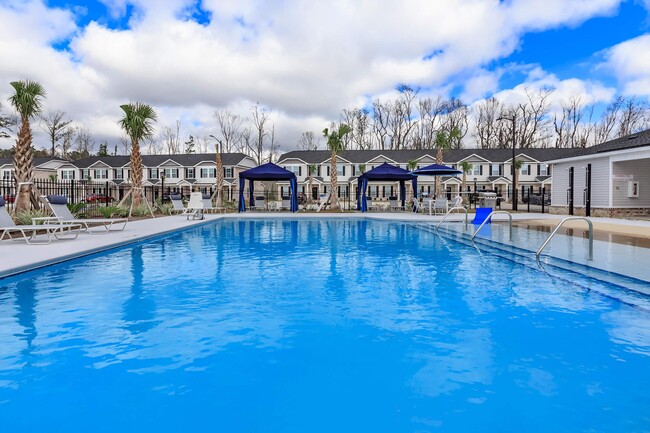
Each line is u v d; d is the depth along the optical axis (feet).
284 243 35.19
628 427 7.43
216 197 100.22
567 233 39.14
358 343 11.75
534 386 9.07
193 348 11.28
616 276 19.84
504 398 8.51
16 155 44.21
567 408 8.11
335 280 20.21
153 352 10.98
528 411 7.99
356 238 39.24
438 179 131.13
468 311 15.01
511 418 7.72
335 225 55.31
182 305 15.60
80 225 39.34
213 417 7.72
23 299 16.38
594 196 67.56
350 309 15.20
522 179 168.25
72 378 9.37
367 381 9.31
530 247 29.40
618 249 27.91
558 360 10.57
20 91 44.09
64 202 36.55
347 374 9.68
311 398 8.50
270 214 75.61
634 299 16.47
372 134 218.38
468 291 18.06
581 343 11.80
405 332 12.71
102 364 10.16
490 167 169.99
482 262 25.46
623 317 14.28
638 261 23.26
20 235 36.35
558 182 77.41
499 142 208.33
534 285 19.20
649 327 13.23
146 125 70.08
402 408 8.09
